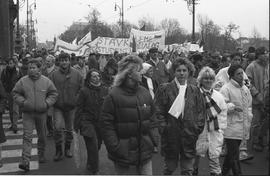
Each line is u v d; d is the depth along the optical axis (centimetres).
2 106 677
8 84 1008
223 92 607
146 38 2000
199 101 493
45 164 721
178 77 490
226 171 576
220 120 536
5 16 2080
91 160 645
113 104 418
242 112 598
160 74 864
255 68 775
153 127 442
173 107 480
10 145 872
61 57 756
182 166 500
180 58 500
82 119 641
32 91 679
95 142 643
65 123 768
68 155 764
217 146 533
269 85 244
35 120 692
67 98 754
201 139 530
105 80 798
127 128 418
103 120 422
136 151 421
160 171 653
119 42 2073
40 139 713
